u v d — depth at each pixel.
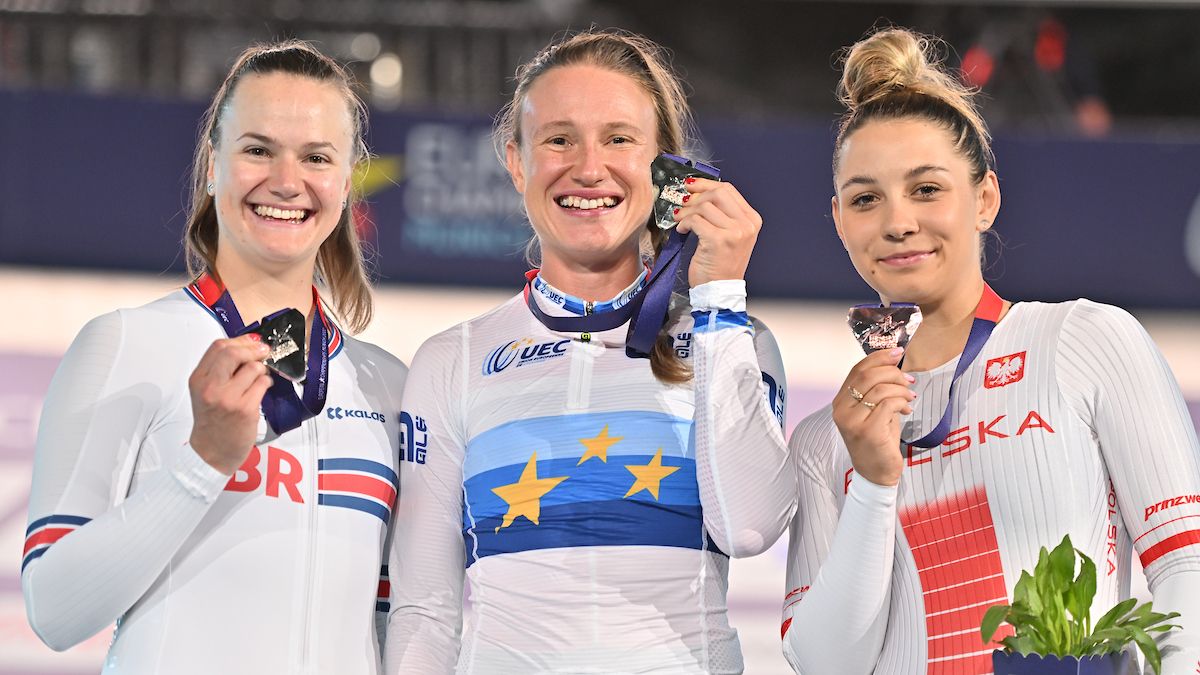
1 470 13.33
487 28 19.05
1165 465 6.28
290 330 6.53
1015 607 5.70
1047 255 14.02
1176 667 5.87
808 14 21.48
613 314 7.34
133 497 6.36
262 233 7.12
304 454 7.09
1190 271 13.95
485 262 14.29
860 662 6.62
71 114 14.02
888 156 6.79
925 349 7.05
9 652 12.82
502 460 7.08
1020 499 6.51
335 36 18.84
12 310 13.76
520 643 6.80
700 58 21.81
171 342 6.99
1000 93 19.11
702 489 6.80
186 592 6.72
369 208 14.21
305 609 6.85
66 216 13.95
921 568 6.70
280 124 7.12
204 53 18.66
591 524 6.86
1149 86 21.25
